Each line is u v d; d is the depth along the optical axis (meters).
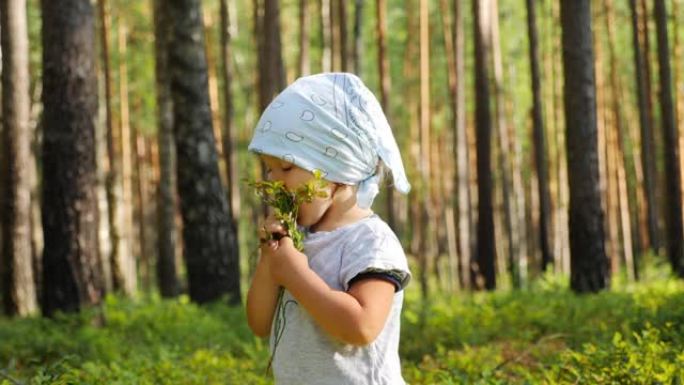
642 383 5.53
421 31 26.80
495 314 11.25
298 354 3.30
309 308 3.17
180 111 14.54
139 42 28.50
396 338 3.36
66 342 9.84
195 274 14.59
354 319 3.14
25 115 14.66
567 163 14.55
